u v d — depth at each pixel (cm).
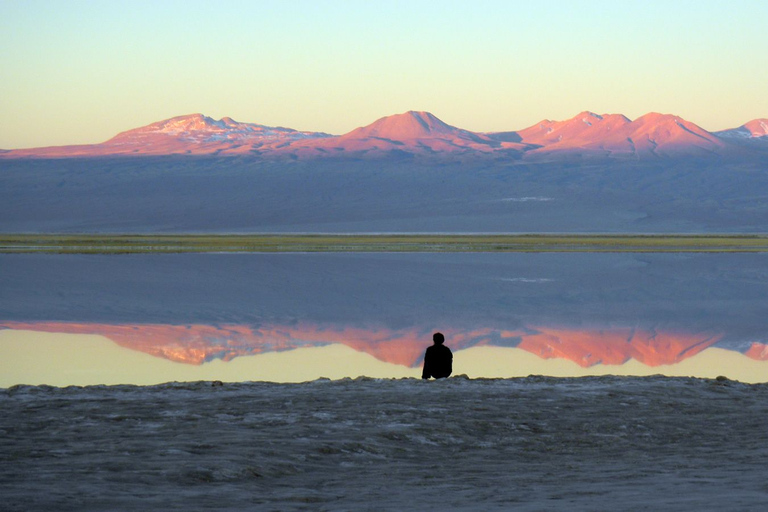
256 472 1188
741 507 886
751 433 1577
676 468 1254
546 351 3681
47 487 1041
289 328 4362
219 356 3450
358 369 3161
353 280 7131
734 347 3828
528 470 1261
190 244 12656
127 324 4469
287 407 1720
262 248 11556
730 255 10900
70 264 8544
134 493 1026
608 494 1030
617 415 1714
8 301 5450
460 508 941
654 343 3934
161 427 1512
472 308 5316
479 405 1770
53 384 2772
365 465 1283
